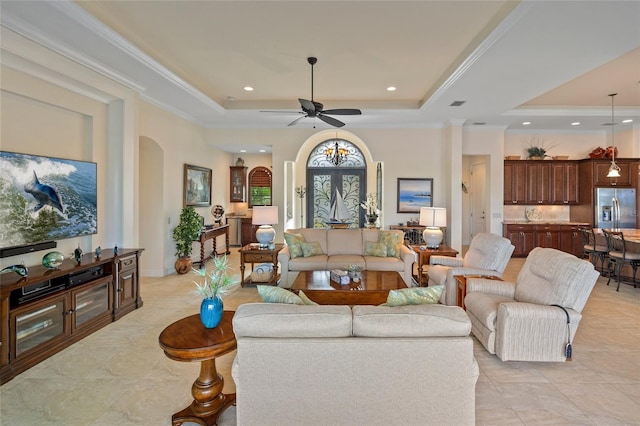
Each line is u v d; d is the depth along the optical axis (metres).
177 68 4.44
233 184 8.79
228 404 2.14
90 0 2.88
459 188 6.58
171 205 5.86
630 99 5.87
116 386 2.45
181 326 2.14
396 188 6.99
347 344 1.70
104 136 4.11
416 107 6.04
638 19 2.79
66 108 3.55
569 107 6.27
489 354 2.94
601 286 5.15
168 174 5.75
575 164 7.54
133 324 3.63
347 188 8.05
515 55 3.52
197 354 1.85
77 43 3.22
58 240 3.52
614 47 3.32
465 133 7.09
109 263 3.68
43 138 3.36
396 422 1.73
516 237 7.27
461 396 1.72
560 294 2.72
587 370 2.66
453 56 4.02
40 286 2.86
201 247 6.13
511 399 2.27
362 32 3.44
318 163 8.09
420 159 6.98
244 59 4.14
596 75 4.66
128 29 3.41
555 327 2.62
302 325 1.74
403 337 1.73
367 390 1.72
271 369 1.72
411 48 3.80
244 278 5.27
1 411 2.16
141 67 3.80
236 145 7.28
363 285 3.59
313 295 3.41
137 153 4.42
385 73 4.58
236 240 9.10
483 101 5.25
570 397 2.30
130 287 4.00
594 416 2.10
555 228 7.25
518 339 2.65
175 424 2.01
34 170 3.15
